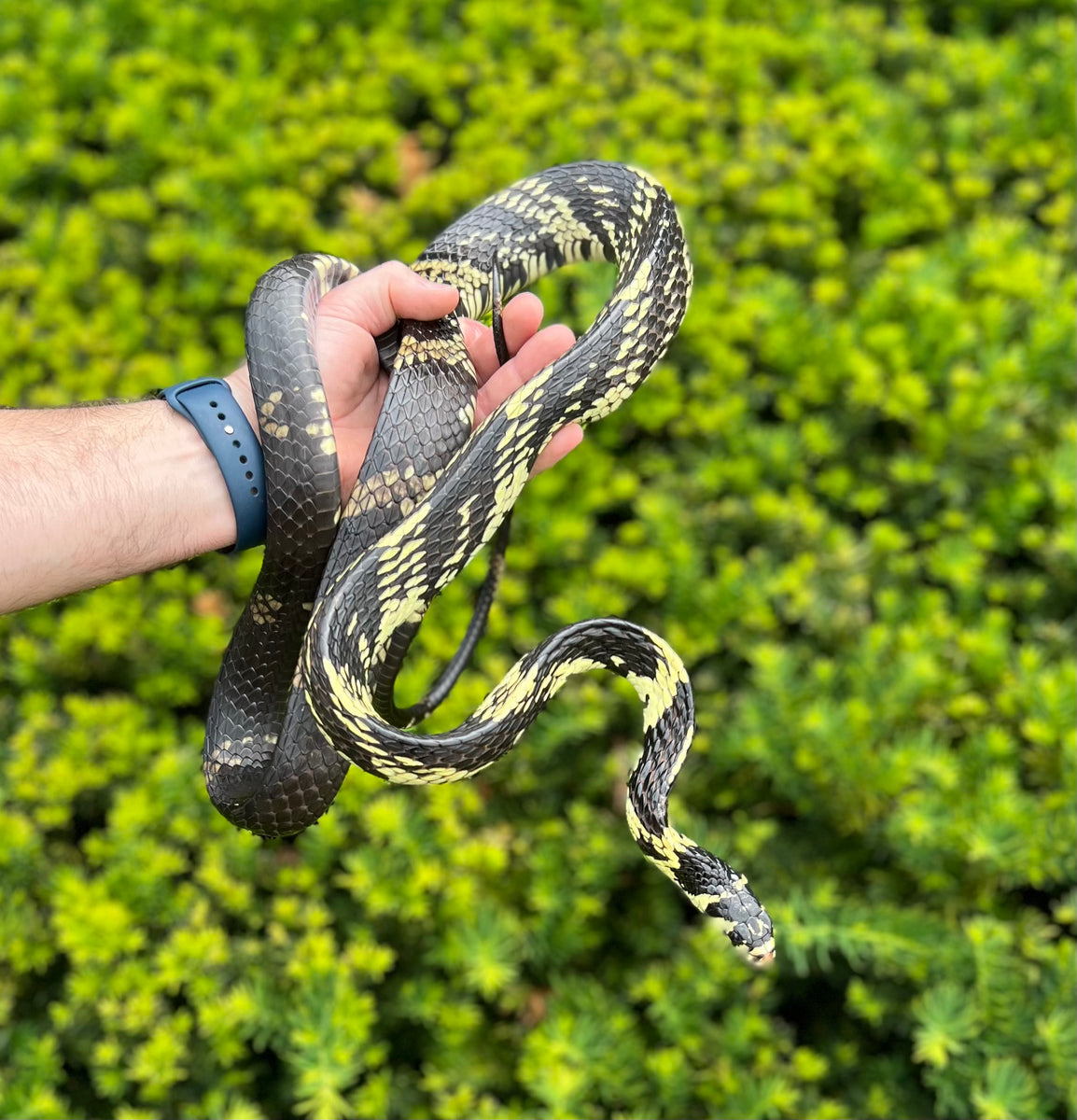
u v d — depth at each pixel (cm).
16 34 91
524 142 83
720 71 85
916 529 71
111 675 67
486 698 42
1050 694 59
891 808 59
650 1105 56
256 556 68
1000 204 82
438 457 43
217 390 44
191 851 61
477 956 56
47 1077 55
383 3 91
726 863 43
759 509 67
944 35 98
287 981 57
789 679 61
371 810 56
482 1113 55
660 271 45
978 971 54
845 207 82
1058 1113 54
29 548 41
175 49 89
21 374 74
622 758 63
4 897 59
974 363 72
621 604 65
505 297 52
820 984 62
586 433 70
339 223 83
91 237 78
